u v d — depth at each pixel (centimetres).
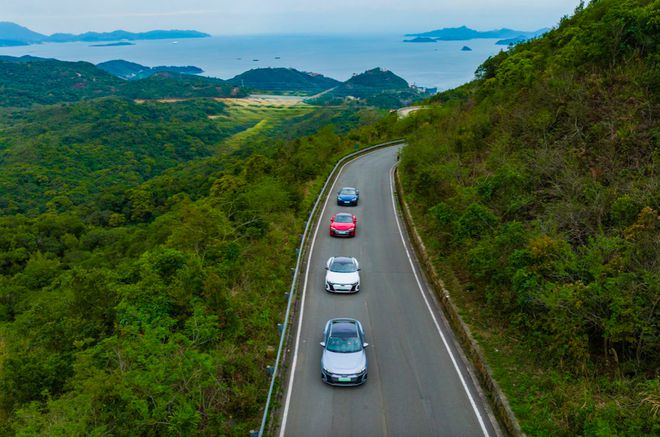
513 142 2197
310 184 3703
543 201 1739
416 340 1556
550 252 1344
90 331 1527
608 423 950
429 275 2053
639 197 1409
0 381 1383
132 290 1481
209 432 1094
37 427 983
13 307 3161
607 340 1205
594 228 1460
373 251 2425
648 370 1125
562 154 1828
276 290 1856
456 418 1170
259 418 1174
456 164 2427
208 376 1160
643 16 2034
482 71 4031
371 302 1848
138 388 1046
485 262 1553
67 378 1291
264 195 2762
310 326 1664
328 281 1923
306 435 1118
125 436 968
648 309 1116
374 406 1222
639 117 1766
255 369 1338
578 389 1134
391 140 5944
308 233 2700
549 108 2169
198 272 1579
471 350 1431
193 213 2075
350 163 4831
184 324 1381
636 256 1220
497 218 1742
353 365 1312
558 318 1205
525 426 1063
